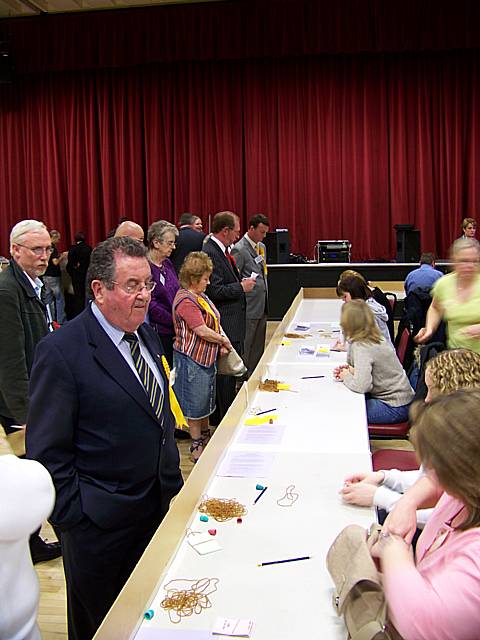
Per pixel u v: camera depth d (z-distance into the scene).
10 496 1.25
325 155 9.39
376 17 8.45
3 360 2.68
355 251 9.53
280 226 9.63
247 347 5.55
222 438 2.31
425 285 5.06
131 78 9.56
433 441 1.17
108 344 1.81
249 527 1.83
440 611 1.08
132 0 8.88
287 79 9.30
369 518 1.87
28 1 8.44
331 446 2.43
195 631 1.39
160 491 1.92
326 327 4.97
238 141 9.55
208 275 3.93
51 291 7.88
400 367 3.52
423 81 9.09
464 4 8.27
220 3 8.82
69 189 9.92
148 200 9.80
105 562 1.83
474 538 1.14
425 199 9.30
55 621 2.54
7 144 9.98
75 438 1.79
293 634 1.37
